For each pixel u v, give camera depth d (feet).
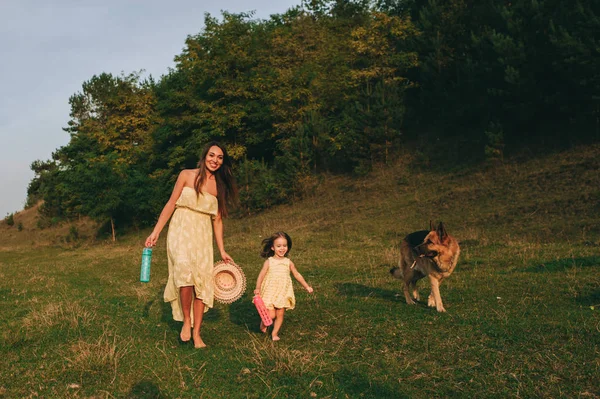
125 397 11.43
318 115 95.71
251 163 93.15
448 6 94.07
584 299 20.58
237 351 15.20
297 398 11.27
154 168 117.91
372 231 57.52
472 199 63.26
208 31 110.52
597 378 11.70
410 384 12.01
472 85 81.82
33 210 172.24
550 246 39.06
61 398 11.36
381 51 96.17
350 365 13.48
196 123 106.11
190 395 11.53
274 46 106.93
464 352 14.19
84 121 138.00
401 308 20.94
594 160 62.64
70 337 17.49
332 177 92.53
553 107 74.59
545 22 72.02
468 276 28.63
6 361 14.52
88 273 43.50
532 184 62.49
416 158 86.33
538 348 14.15
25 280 38.63
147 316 21.65
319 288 27.61
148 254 16.06
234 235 71.77
